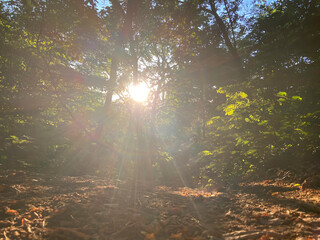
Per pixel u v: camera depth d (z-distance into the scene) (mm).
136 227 2539
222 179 6438
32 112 8180
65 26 6496
